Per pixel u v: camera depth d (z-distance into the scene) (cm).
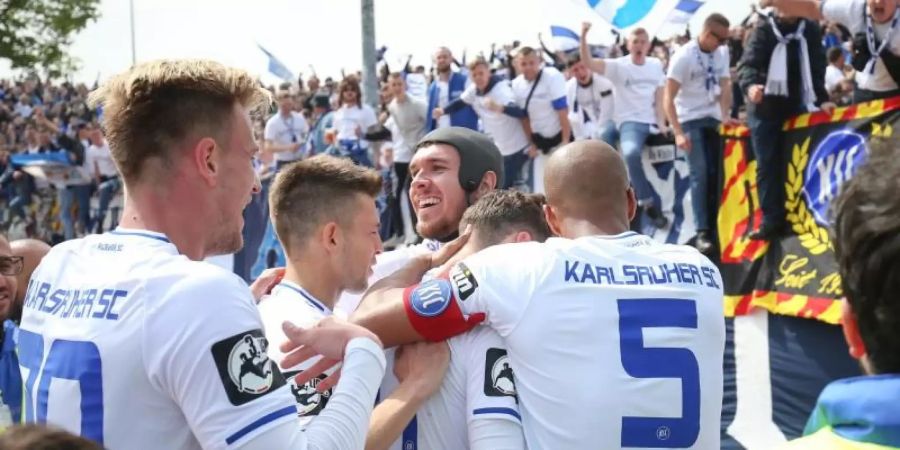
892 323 109
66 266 167
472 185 335
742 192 520
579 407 189
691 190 546
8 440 100
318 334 174
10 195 1320
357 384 164
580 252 201
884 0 429
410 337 199
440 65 805
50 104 1852
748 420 494
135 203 166
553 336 192
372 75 948
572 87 765
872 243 110
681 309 198
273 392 150
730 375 505
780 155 490
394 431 185
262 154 970
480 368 197
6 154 1430
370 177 224
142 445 148
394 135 809
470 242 231
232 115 167
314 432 156
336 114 912
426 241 344
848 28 453
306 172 221
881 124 439
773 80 482
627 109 614
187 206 164
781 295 479
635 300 196
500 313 195
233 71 169
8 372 283
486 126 714
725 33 548
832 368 456
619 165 220
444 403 201
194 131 162
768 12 489
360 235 220
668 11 626
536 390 192
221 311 148
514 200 235
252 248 855
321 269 218
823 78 498
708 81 544
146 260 155
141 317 148
